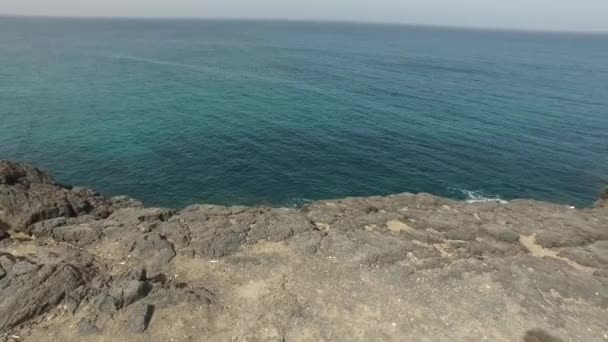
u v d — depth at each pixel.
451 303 16.41
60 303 14.66
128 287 15.38
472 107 59.44
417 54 133.12
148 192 32.03
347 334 14.58
